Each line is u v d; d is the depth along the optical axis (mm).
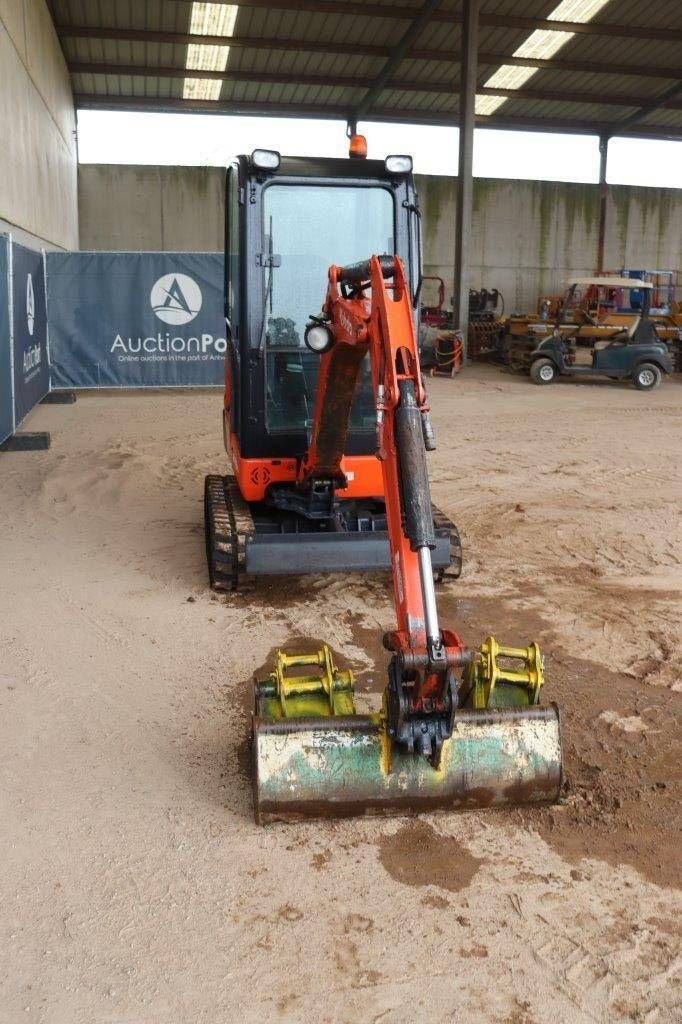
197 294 14070
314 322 4707
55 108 18031
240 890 2967
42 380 13320
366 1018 2465
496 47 21266
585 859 3152
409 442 3178
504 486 8844
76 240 22719
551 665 4773
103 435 11195
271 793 3236
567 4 19109
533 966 2656
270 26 19781
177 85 22562
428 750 3094
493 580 6113
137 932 2770
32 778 3611
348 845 3217
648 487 8852
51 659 4738
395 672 3080
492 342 21391
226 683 4496
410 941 2748
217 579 5582
